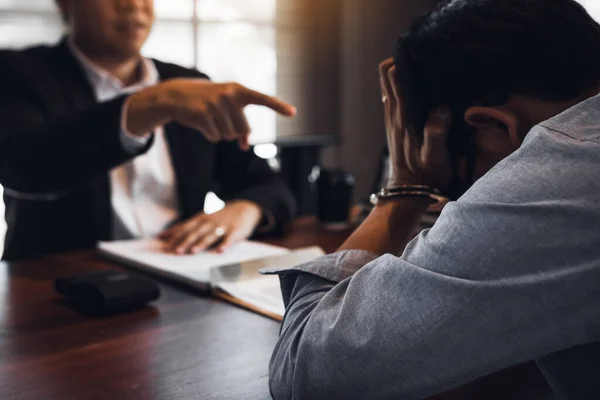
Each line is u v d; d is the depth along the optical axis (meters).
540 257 0.57
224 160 2.18
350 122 3.54
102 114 1.54
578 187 0.58
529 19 0.64
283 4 3.33
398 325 0.61
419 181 0.83
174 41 3.10
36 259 1.53
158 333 1.06
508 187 0.60
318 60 3.44
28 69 1.96
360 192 3.54
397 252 0.81
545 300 0.56
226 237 1.58
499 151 0.70
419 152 0.80
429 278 0.60
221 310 1.17
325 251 1.60
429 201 0.84
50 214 1.96
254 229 1.75
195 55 3.16
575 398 0.67
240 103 1.38
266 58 3.32
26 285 1.33
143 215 2.06
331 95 3.48
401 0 3.40
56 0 2.10
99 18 1.93
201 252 1.51
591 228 0.56
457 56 0.67
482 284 0.58
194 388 0.86
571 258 0.56
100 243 1.60
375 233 0.82
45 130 1.62
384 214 0.84
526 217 0.57
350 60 3.47
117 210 2.03
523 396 0.84
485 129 0.69
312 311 0.71
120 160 1.60
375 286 0.65
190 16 3.12
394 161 0.85
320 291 0.75
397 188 0.84
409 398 0.64
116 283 1.16
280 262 1.32
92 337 1.04
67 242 1.97
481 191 0.62
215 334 1.05
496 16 0.65
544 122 0.63
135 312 1.16
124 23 1.95
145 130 1.52
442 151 0.72
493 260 0.58
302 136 3.30
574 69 0.65
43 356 0.97
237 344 1.01
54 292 1.28
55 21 2.78
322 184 1.84
